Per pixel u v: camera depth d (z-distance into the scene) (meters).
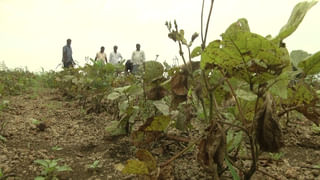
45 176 1.97
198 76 1.62
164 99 2.78
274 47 1.09
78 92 5.41
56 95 6.61
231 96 1.72
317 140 2.65
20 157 2.30
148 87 2.13
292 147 2.48
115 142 2.77
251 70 1.20
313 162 2.13
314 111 1.47
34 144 2.72
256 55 1.15
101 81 4.53
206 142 1.29
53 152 2.52
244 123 1.31
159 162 2.13
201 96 1.52
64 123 3.67
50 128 3.37
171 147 2.46
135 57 9.96
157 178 1.33
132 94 2.58
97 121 3.77
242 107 1.63
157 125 1.63
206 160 1.31
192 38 1.47
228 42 1.14
